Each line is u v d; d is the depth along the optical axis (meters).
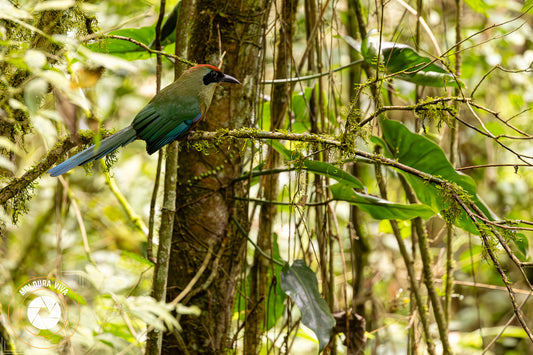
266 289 10.23
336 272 14.52
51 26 6.29
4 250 11.96
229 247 9.30
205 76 8.84
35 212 14.52
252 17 9.27
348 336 9.78
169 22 10.38
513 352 16.08
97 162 12.54
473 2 12.92
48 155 7.48
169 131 8.46
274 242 10.42
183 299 8.91
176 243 9.13
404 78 9.34
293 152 8.62
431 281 10.31
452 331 15.92
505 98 16.12
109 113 14.74
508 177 16.30
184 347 8.62
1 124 6.81
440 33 15.63
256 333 9.82
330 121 11.50
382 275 13.23
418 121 10.75
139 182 16.77
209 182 9.16
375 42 9.41
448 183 7.57
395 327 13.62
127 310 6.16
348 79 13.74
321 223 10.45
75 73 5.61
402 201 13.71
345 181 8.62
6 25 6.56
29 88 4.67
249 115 9.42
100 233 15.26
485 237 7.17
